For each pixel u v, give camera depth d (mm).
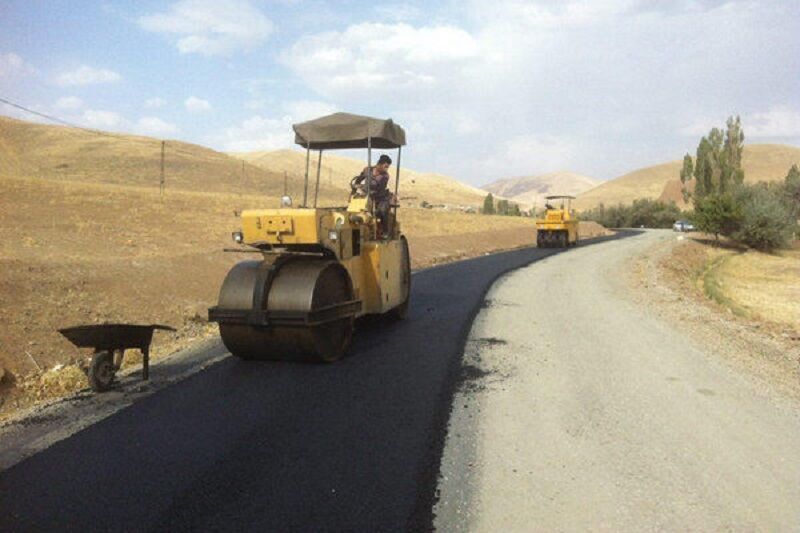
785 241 41469
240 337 7223
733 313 15141
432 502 3990
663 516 3883
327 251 7758
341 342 7734
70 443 4922
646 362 7797
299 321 6812
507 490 4188
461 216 51344
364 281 8602
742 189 46625
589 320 10766
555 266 21719
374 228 9039
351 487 4188
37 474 4359
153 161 100938
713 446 5043
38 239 17188
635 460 4730
